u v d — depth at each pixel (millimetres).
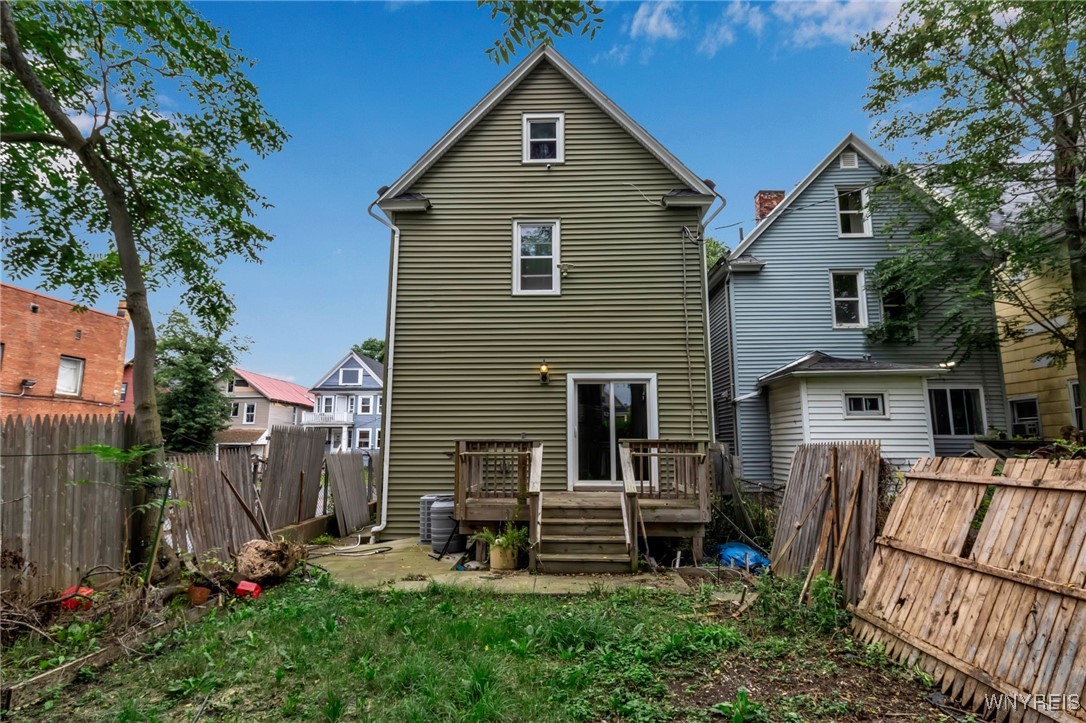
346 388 34594
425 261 9039
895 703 2879
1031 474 3004
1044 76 9617
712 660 3398
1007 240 9844
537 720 2674
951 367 10844
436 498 7902
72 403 15758
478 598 4938
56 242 6391
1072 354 11375
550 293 8891
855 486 4371
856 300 12086
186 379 19938
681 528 6512
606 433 8547
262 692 3039
